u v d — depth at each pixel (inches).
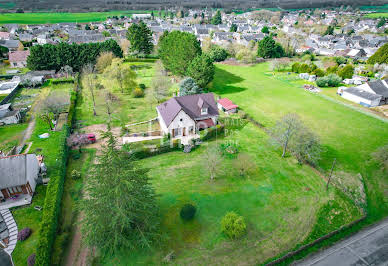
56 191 1395.2
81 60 3976.4
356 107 2935.5
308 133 1854.1
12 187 1413.6
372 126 2461.9
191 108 2206.0
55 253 1128.8
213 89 3447.3
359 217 1419.8
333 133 2320.4
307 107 2918.3
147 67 4411.9
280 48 5634.8
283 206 1465.3
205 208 1437.0
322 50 6190.9
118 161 1044.5
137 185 1102.4
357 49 5590.6
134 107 2765.7
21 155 1470.2
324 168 1823.3
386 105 2989.7
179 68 3555.6
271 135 2166.6
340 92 3329.2
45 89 3280.0
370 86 3053.6
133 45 4709.6
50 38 6791.3
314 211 1437.0
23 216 1331.2
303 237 1282.0
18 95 3048.7
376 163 1886.1
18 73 4023.1
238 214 1401.3
